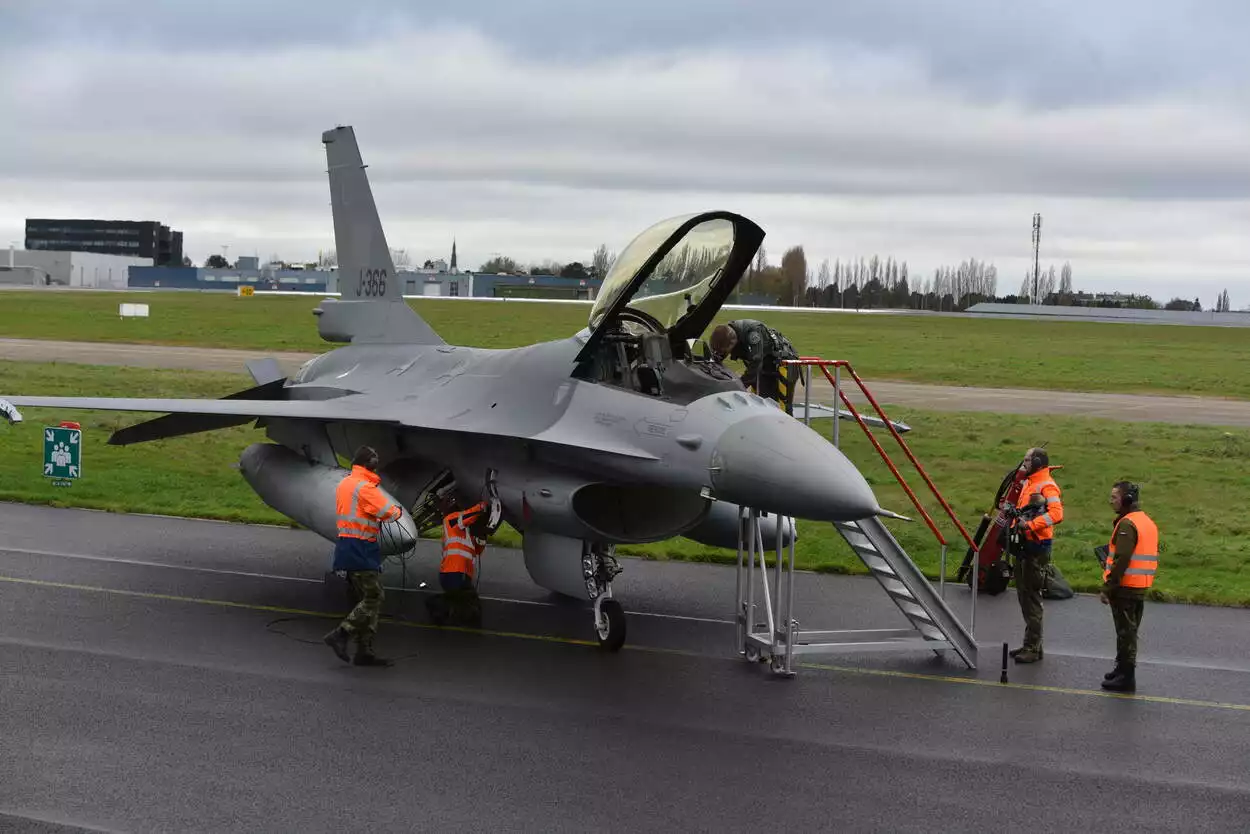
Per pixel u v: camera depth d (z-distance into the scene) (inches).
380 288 705.0
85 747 361.4
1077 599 610.2
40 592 557.0
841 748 379.9
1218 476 997.2
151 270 7337.6
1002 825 322.0
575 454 501.7
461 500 574.6
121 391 1358.3
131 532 706.2
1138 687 459.2
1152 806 339.0
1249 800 345.7
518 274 6761.8
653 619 549.0
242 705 406.0
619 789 339.3
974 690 450.6
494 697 423.8
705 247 520.4
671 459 471.2
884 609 573.3
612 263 526.0
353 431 634.2
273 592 577.3
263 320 2962.6
